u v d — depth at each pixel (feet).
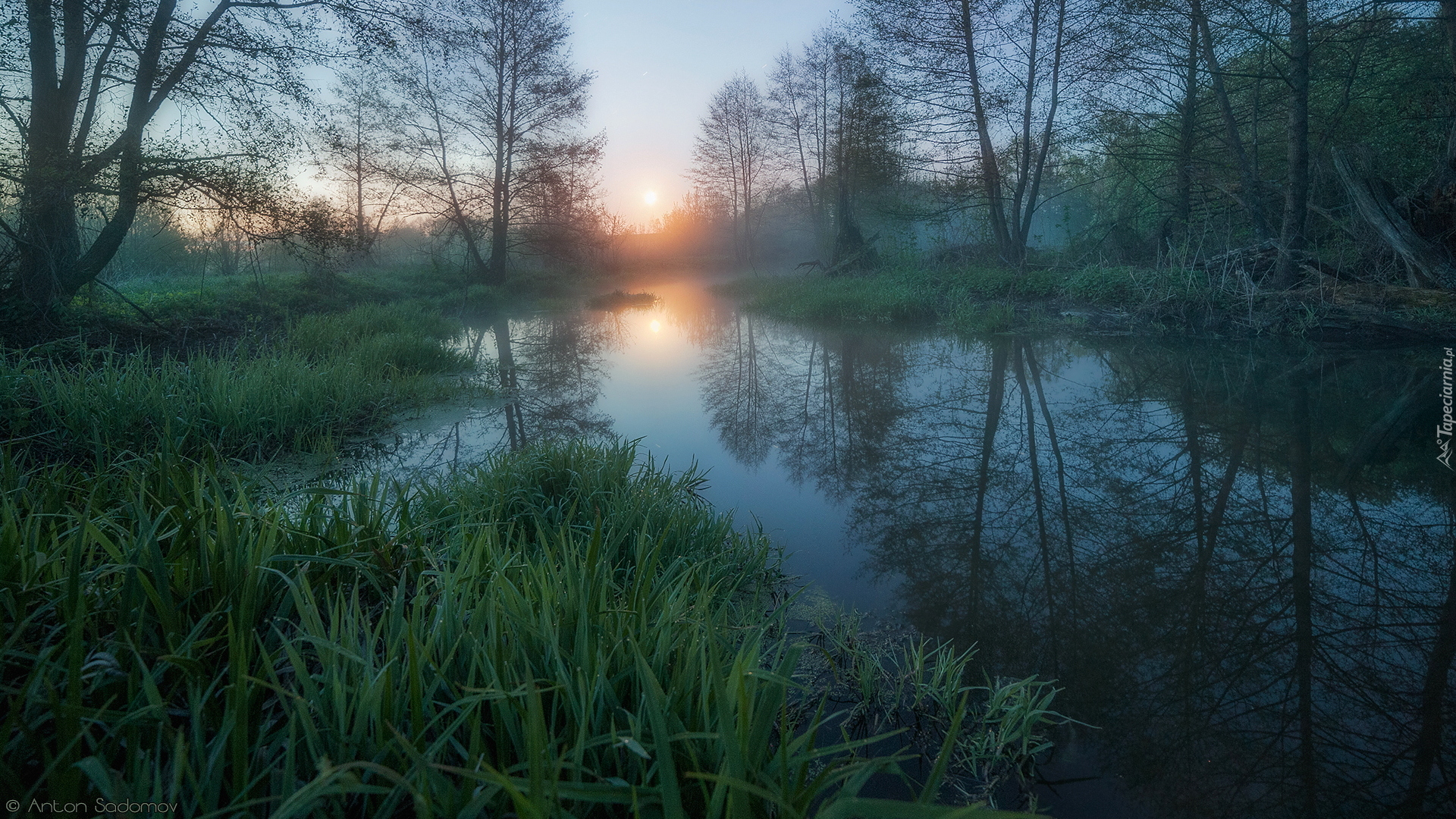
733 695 5.06
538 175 68.85
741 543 11.29
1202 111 42.65
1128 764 6.62
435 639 5.82
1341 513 12.92
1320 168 38.17
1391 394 21.34
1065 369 27.73
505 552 8.11
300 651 6.18
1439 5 32.42
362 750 4.76
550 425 20.11
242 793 4.06
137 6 26.66
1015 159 49.60
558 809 4.02
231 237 41.06
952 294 44.86
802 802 4.44
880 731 7.11
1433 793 6.12
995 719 7.18
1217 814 5.96
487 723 5.50
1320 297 31.27
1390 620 9.18
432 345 29.19
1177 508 13.57
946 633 9.12
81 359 22.16
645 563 8.01
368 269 67.72
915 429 20.30
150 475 9.73
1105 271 39.96
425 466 15.66
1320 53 37.42
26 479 9.68
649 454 13.96
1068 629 9.14
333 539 8.16
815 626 9.32
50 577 6.31
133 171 27.48
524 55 65.87
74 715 4.33
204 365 19.81
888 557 11.69
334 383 20.29
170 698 4.93
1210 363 27.30
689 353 35.24
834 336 39.70
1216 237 42.34
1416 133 37.09
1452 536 11.76
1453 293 28.94
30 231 26.37
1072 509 13.82
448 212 69.21
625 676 5.65
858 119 55.31
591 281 90.94
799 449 18.39
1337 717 7.23
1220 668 8.20
